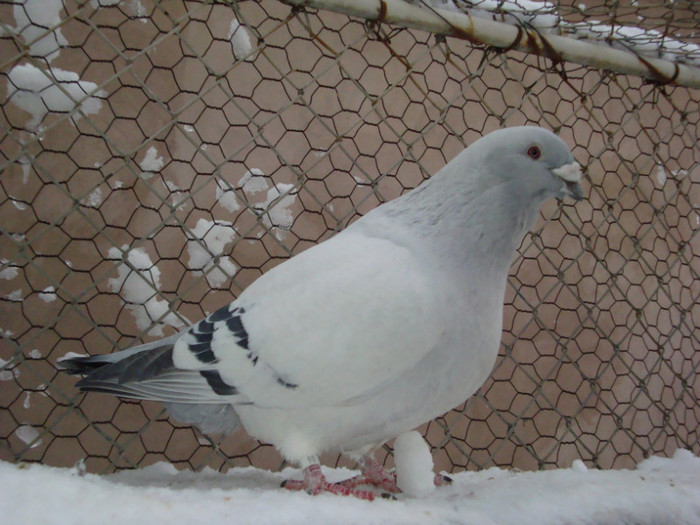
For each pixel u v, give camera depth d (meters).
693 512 0.47
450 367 0.43
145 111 0.72
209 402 0.42
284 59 0.78
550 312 0.92
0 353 0.63
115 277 0.69
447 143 0.88
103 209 0.69
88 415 0.67
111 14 0.69
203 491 0.41
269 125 0.78
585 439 0.93
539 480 0.52
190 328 0.45
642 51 0.67
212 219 0.74
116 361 0.44
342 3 0.52
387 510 0.40
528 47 0.60
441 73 0.88
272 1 0.78
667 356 1.02
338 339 0.41
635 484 0.51
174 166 0.74
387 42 0.56
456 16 0.56
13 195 0.65
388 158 0.84
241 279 0.75
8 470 0.38
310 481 0.42
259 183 0.77
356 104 0.83
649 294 1.00
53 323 0.50
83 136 0.68
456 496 0.46
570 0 0.62
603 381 0.96
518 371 0.89
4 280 0.64
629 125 1.00
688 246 1.06
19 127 0.64
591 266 0.95
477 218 0.44
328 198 0.80
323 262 0.44
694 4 0.59
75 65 0.67
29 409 0.64
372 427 0.44
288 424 0.43
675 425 1.03
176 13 0.73
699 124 1.08
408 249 0.44
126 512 0.35
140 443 0.69
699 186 1.08
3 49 0.63
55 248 0.67
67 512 0.34
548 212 0.91
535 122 0.93
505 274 0.46
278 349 0.41
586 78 0.97
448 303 0.42
